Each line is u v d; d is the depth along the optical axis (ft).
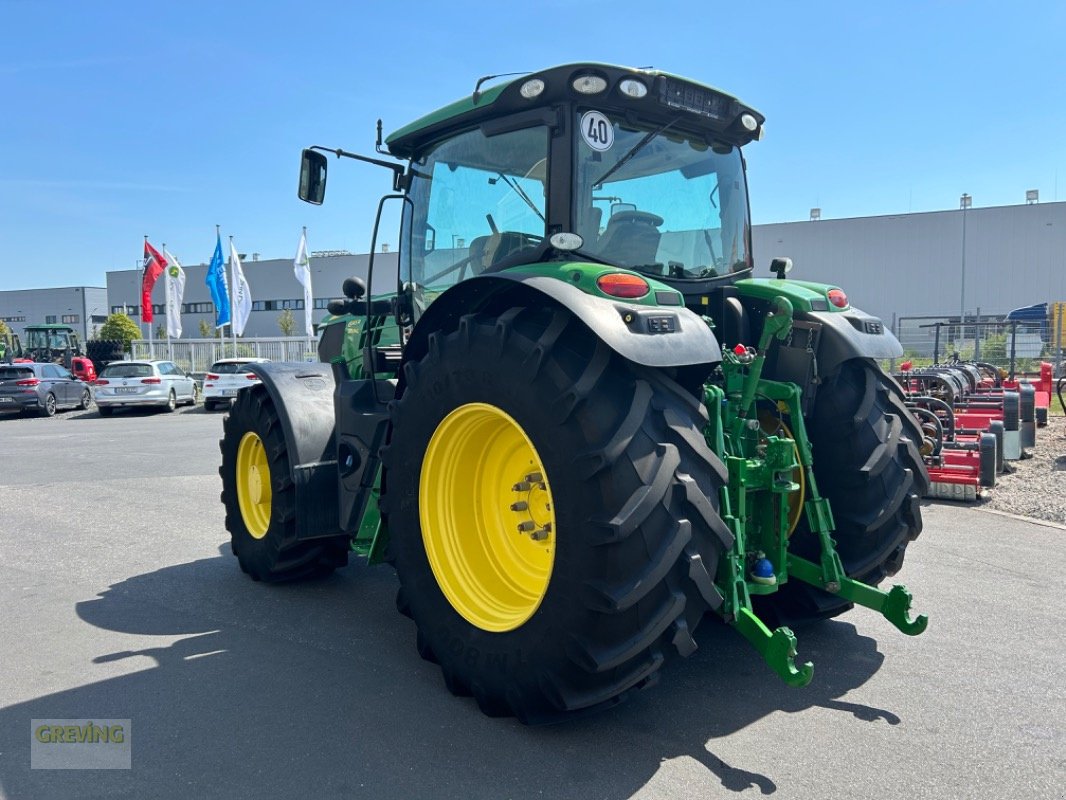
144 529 21.13
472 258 12.59
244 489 16.76
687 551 8.82
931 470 23.24
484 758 9.18
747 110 12.31
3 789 8.64
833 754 9.18
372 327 15.37
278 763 9.12
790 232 127.24
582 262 10.38
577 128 10.82
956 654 12.03
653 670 9.03
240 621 13.97
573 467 8.82
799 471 11.62
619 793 8.44
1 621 13.98
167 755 9.32
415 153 13.89
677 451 8.99
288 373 15.62
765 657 9.25
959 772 8.77
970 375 40.96
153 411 67.51
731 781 8.64
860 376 12.29
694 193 12.50
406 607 11.65
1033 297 116.16
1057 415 43.55
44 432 49.55
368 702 10.68
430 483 10.87
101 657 12.30
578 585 8.76
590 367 9.11
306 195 13.71
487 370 9.81
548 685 9.13
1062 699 10.53
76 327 216.54
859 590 10.93
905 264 121.90
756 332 12.59
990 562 16.83
